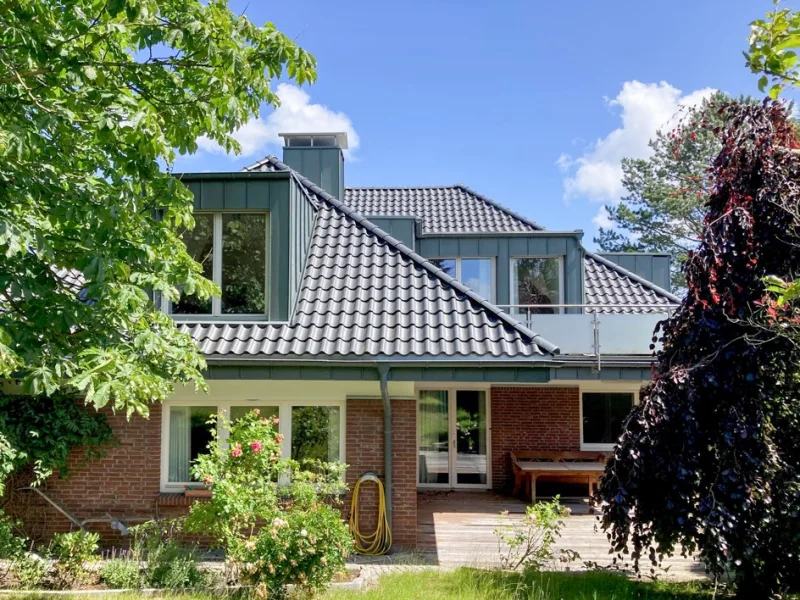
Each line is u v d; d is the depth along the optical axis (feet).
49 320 19.98
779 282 12.75
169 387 25.66
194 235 36.17
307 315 34.37
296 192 36.50
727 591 27.40
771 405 24.57
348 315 34.22
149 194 24.38
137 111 20.02
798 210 23.68
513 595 25.54
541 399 56.24
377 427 34.22
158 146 21.09
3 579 26.86
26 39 19.33
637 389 55.83
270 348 31.78
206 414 35.24
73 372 20.93
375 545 33.27
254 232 36.04
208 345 32.32
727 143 25.96
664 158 106.11
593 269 56.65
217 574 27.48
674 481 24.20
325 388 34.76
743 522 23.35
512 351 31.12
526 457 55.16
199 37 20.95
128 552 30.09
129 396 20.74
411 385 34.32
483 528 41.37
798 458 24.76
